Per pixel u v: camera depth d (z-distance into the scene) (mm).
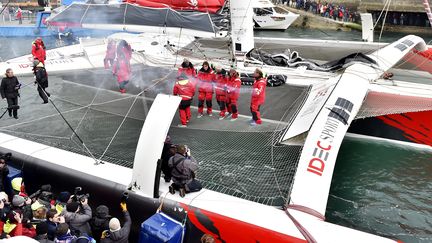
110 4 9039
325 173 5914
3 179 6340
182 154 5742
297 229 5000
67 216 5238
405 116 8469
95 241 5020
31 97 10719
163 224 5195
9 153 6770
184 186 5727
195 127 8555
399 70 12086
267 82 9461
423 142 8586
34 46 11164
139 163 5770
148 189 5738
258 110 8430
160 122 5641
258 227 5090
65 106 9977
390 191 7328
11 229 4840
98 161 6805
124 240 4875
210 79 8758
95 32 18750
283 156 7426
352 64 9672
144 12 8906
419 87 9289
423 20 27000
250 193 6344
